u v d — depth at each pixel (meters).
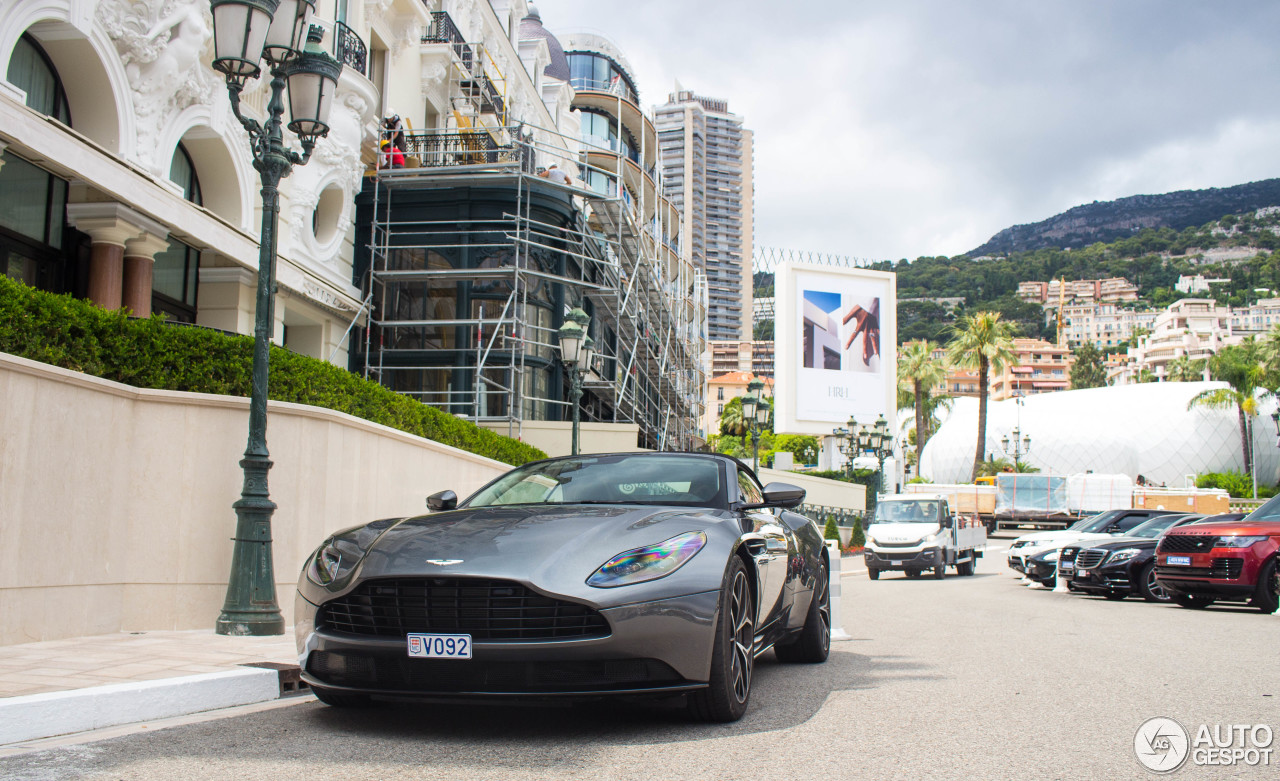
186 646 6.09
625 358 30.16
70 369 6.64
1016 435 76.38
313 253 16.91
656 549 4.00
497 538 4.00
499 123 24.30
